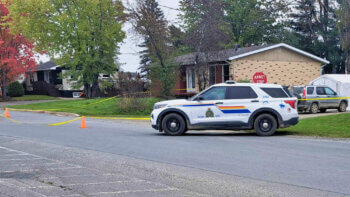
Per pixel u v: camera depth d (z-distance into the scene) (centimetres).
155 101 2709
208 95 1401
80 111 2508
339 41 4684
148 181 736
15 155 1034
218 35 2870
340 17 4012
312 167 835
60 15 3238
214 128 1390
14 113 2577
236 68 3022
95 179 758
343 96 2600
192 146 1134
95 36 3359
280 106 1366
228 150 1057
